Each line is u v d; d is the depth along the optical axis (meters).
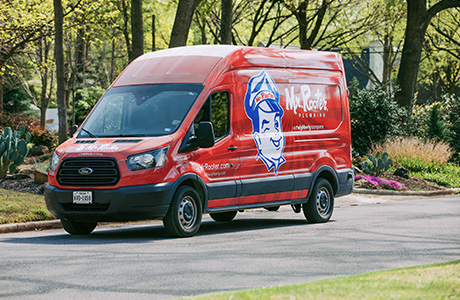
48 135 35.62
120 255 9.38
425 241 11.27
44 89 42.41
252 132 12.83
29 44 35.12
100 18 36.06
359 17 43.41
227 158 12.28
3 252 9.73
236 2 42.44
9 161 16.78
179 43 21.48
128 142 11.34
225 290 7.05
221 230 13.03
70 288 7.14
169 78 12.31
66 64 43.50
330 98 14.88
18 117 38.34
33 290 7.04
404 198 23.08
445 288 6.05
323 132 14.60
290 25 49.53
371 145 30.16
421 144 29.62
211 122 12.06
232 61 12.62
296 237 11.64
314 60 14.58
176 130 11.56
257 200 12.93
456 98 38.47
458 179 27.64
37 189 17.44
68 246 10.41
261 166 12.98
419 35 36.56
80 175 11.23
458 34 57.44
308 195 14.16
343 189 15.11
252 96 12.88
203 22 41.47
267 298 5.59
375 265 8.76
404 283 6.30
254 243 10.76
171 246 10.34
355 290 5.89
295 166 13.77
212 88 12.15
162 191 11.10
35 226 13.66
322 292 5.80
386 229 12.99
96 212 11.12
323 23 45.38
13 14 31.33
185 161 11.52
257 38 50.88
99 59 51.34
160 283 7.39
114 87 12.68
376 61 64.38
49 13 32.00
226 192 12.24
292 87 13.88
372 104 30.53
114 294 6.84
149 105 12.01
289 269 8.32
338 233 12.30
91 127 12.15
